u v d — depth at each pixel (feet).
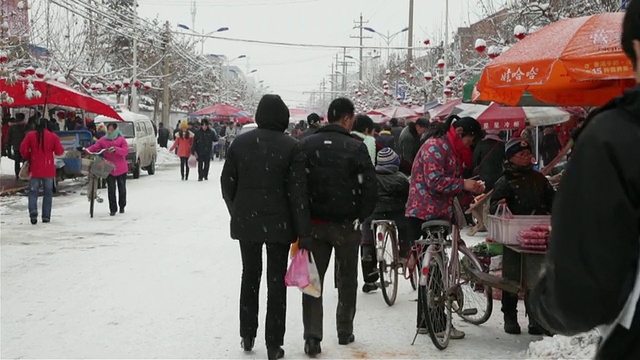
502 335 22.20
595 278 5.48
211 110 150.82
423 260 20.20
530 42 21.38
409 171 31.55
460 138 21.80
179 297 26.11
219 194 65.72
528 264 19.88
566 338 18.86
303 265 18.98
